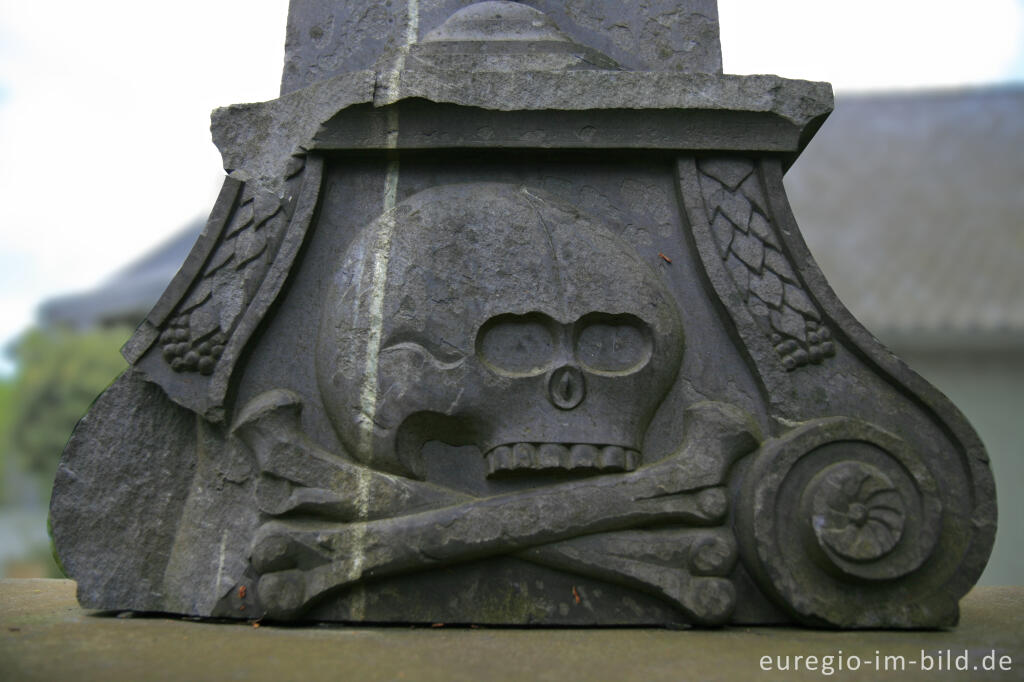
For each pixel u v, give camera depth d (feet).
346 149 7.67
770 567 6.83
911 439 7.30
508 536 6.85
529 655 5.84
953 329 25.82
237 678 5.19
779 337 7.45
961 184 32.48
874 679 5.40
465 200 7.59
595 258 7.46
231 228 7.62
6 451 33.94
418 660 5.66
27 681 5.11
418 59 7.63
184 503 7.29
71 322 32.35
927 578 6.98
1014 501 25.23
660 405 7.40
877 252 29.86
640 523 7.00
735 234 7.68
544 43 8.02
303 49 8.66
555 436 7.01
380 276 7.34
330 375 7.24
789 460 7.02
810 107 7.80
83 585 7.10
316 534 6.84
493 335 7.27
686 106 7.67
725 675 5.45
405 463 7.06
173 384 7.31
